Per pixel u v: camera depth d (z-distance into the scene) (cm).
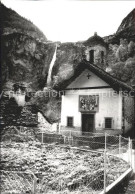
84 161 1110
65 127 2266
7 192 598
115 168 929
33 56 6550
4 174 758
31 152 1307
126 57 4369
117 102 2000
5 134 1755
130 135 2136
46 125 2367
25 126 2141
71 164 1041
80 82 2234
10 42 5938
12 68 5953
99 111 2089
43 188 669
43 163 1045
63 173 879
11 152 1252
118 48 4522
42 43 6838
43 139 1753
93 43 3322
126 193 705
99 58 3434
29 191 614
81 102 2206
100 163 1040
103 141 1584
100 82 2112
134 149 1499
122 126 1972
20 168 912
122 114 1977
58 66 6228
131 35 4566
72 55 6075
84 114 2189
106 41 4919
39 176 810
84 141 1548
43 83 6438
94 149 1470
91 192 662
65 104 2311
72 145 1588
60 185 707
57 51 6412
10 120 2044
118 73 3978
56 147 1521
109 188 645
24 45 6369
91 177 766
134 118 2295
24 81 6181
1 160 1015
